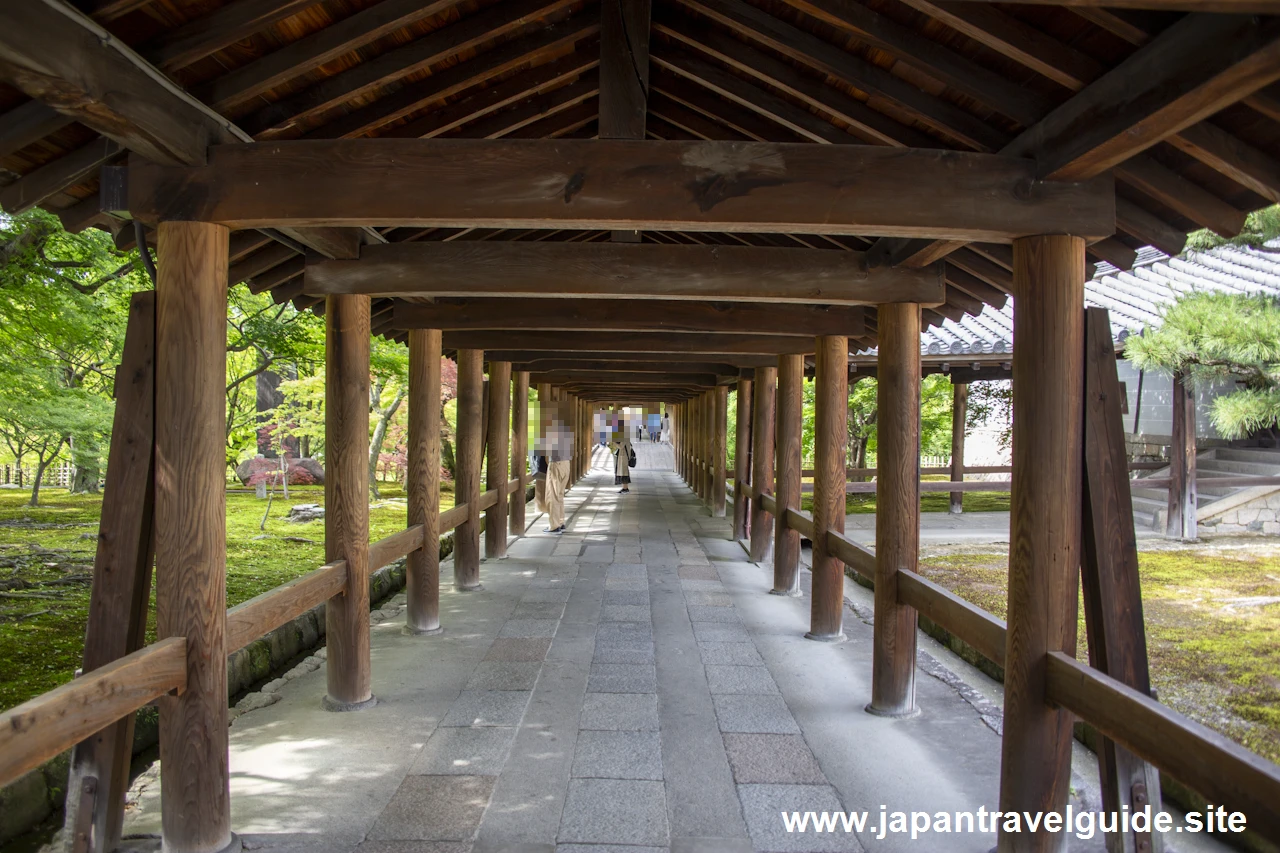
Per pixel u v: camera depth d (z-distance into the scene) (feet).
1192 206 7.86
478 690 13.55
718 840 8.71
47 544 25.38
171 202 8.01
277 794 9.72
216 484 8.25
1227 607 19.40
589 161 8.02
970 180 7.93
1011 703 8.11
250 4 6.81
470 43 8.55
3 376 21.74
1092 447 8.04
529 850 8.46
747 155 8.00
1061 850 7.98
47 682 13.12
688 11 9.40
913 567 12.40
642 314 16.30
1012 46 6.80
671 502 44.93
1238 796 5.36
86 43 6.22
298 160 8.01
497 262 12.32
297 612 10.54
